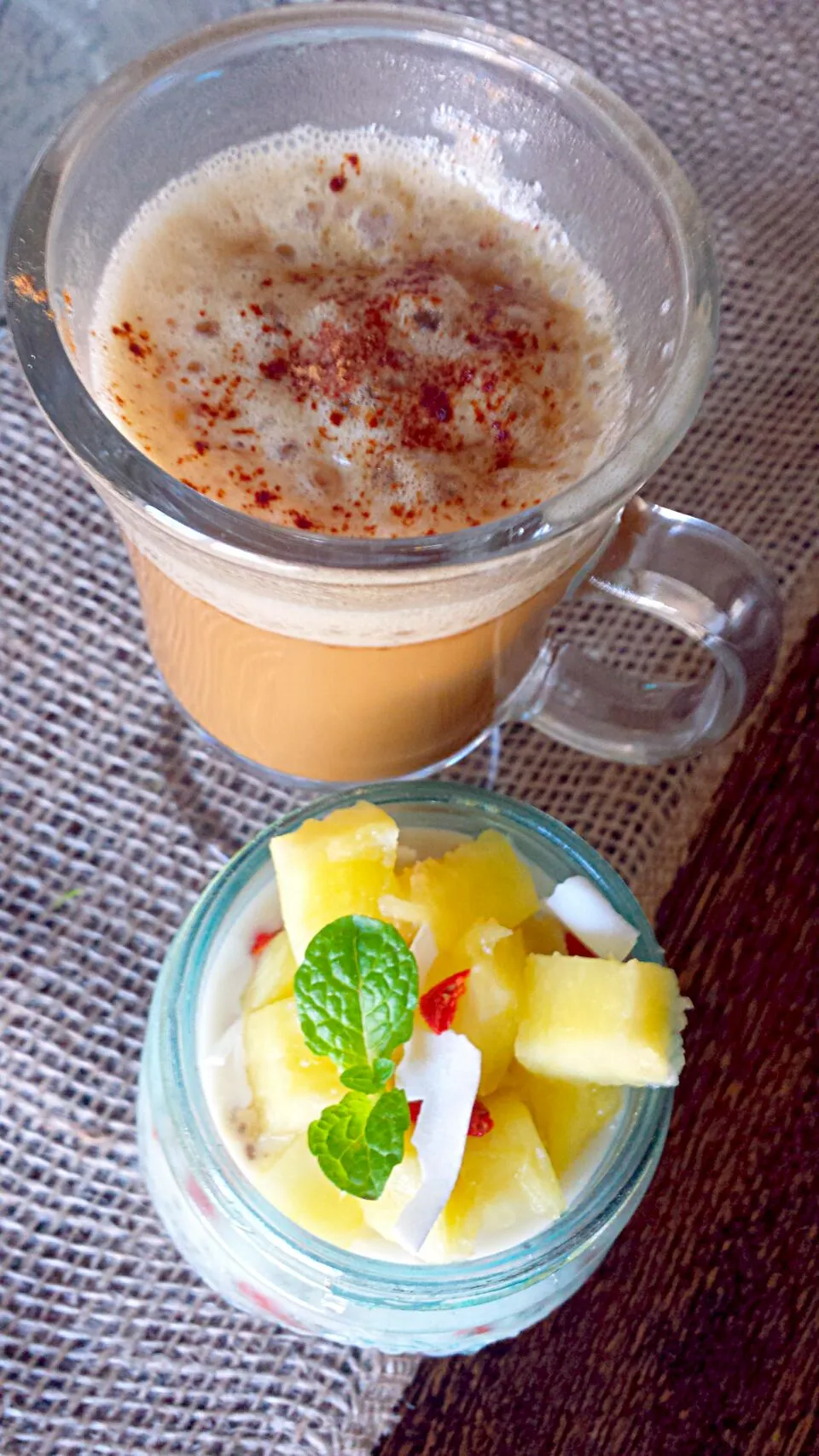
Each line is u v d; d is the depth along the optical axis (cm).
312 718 22
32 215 19
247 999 20
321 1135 18
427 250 23
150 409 20
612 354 22
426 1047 19
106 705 24
